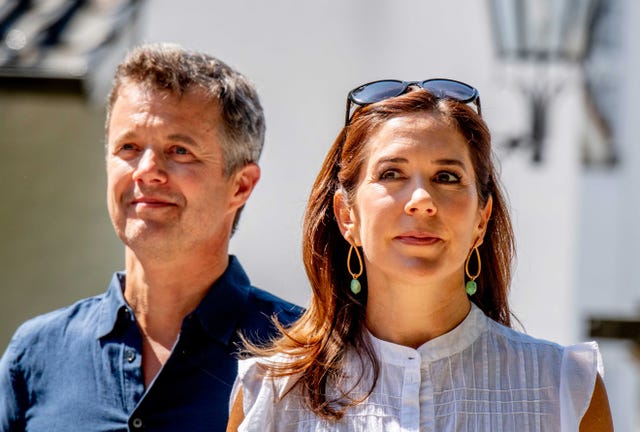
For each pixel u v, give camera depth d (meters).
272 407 6.57
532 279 15.09
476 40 15.12
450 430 6.26
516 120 15.02
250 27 15.48
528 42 14.86
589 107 14.97
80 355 7.99
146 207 7.73
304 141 15.31
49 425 7.85
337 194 6.76
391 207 6.20
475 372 6.39
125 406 7.76
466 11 15.16
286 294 15.07
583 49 14.87
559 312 15.01
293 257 15.09
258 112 8.34
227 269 8.23
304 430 6.48
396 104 6.43
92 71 13.80
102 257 14.63
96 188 14.55
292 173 15.27
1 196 14.46
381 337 6.54
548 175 15.06
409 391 6.32
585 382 6.30
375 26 15.40
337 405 6.43
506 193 7.20
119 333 8.00
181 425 7.68
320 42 15.43
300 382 6.59
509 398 6.33
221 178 7.99
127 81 7.99
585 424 6.32
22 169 14.42
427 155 6.25
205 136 7.87
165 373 7.75
